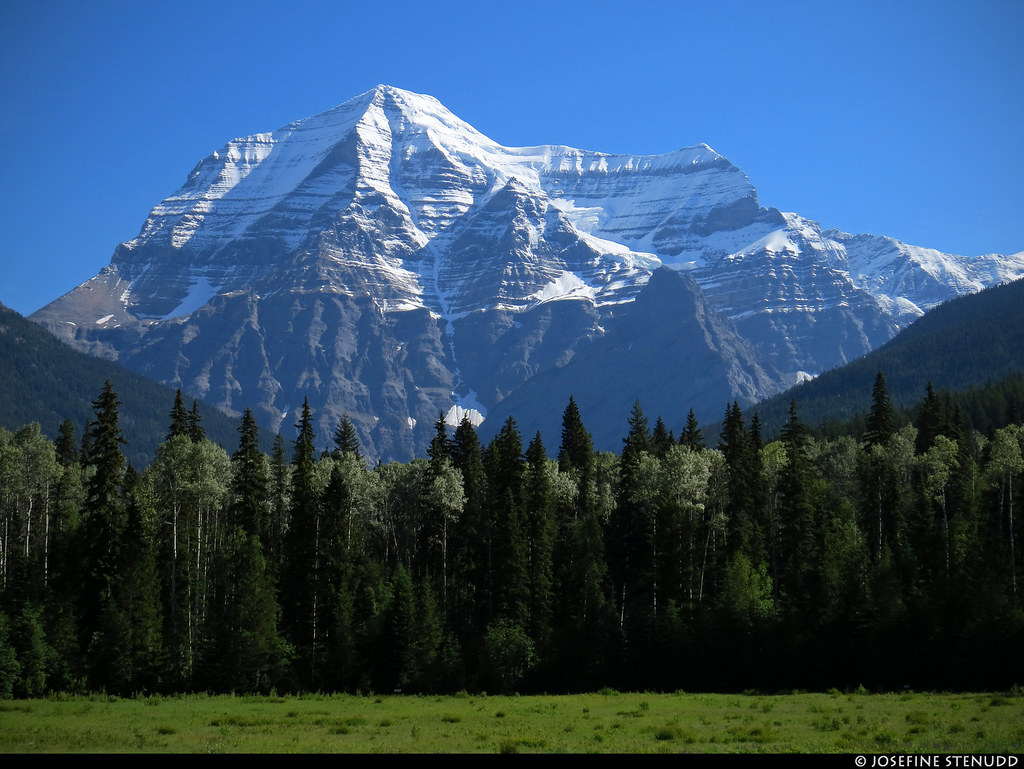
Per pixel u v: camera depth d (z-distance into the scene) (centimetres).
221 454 12950
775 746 5506
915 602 10788
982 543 11662
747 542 12444
